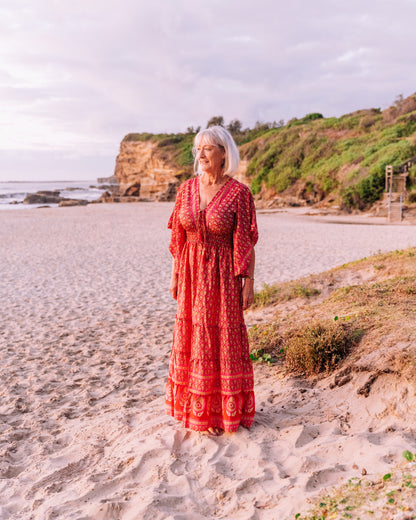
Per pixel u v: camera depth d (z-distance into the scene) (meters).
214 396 3.06
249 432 3.06
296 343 4.05
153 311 7.84
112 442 3.33
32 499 2.72
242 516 2.25
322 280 7.45
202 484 2.60
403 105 40.69
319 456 2.69
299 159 41.28
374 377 3.24
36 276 11.47
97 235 21.64
